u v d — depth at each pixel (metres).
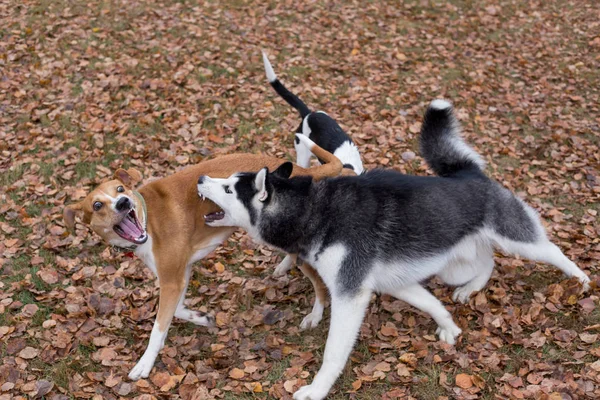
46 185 5.93
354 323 3.71
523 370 3.74
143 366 3.89
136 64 8.05
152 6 9.67
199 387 3.77
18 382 3.84
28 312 4.42
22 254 5.07
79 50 8.36
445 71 8.42
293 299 4.64
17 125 6.82
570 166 6.26
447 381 3.75
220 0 10.05
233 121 7.05
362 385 3.80
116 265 5.01
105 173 6.12
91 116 7.01
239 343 4.23
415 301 3.98
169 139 6.69
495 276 4.69
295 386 3.79
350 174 4.51
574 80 8.31
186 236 4.06
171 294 3.98
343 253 3.75
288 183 3.87
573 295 4.29
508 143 6.79
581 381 3.62
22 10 9.36
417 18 10.08
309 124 5.38
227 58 8.37
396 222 3.81
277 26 9.39
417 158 6.46
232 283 4.81
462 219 3.97
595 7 10.82
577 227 5.32
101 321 4.36
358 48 8.91
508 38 9.59
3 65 7.93
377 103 7.55
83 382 3.85
